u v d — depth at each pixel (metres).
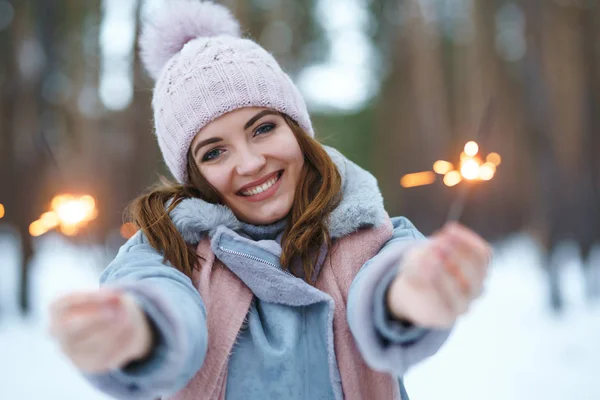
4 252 10.84
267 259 1.18
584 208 8.52
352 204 1.21
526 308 7.08
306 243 1.18
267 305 1.18
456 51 11.50
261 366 1.13
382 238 1.21
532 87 7.50
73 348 0.71
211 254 1.20
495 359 5.05
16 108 7.50
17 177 7.15
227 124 1.24
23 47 7.63
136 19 4.51
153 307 0.82
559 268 6.86
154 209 1.24
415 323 0.85
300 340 1.16
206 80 1.25
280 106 1.28
